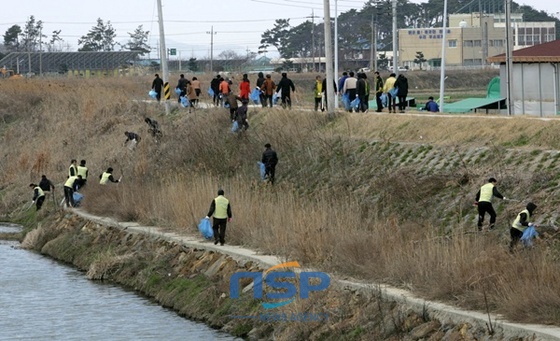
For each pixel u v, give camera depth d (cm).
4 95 13150
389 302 3712
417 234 4538
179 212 6144
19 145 11250
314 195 6291
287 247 4791
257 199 5797
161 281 5328
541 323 3183
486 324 3238
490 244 4150
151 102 11112
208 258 5184
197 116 8938
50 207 8256
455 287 3597
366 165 6372
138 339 4281
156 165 8144
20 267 6344
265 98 8556
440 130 6316
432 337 3372
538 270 3481
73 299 5228
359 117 7156
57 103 12238
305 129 7388
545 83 8662
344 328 3725
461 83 19388
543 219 4712
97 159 9438
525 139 5644
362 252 4306
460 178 5466
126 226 6481
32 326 4594
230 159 7494
